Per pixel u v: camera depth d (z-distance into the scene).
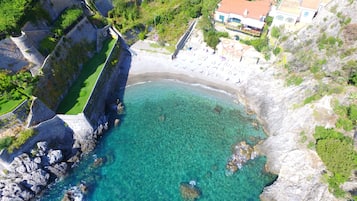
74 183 41.16
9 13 43.16
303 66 51.44
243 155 45.84
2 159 36.59
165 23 69.38
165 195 40.25
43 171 39.53
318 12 55.22
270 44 58.78
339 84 44.25
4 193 36.75
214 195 40.38
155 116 52.75
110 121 51.06
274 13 61.31
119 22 69.31
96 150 46.00
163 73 60.53
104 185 41.28
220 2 66.25
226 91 57.62
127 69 61.00
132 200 39.53
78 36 55.25
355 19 46.97
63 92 47.97
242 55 58.38
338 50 47.62
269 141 46.97
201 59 60.47
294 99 48.69
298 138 43.34
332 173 37.22
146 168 43.88
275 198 39.19
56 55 48.28
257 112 53.50
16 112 38.69
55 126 43.31
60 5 55.41
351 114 39.81
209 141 48.38
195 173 43.34
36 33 46.72
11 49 41.78
